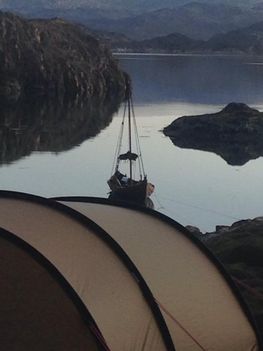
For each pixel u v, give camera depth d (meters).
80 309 10.74
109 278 11.45
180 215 35.47
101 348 10.59
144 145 59.53
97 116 83.50
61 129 70.06
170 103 100.94
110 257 11.83
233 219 34.88
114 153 54.81
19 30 111.12
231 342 12.16
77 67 113.25
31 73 106.19
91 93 113.00
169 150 57.22
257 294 16.33
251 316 12.77
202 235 26.88
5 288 10.95
